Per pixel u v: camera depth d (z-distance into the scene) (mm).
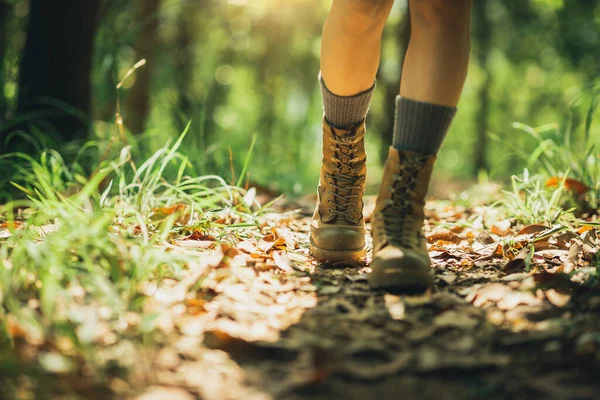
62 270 1643
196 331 1507
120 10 6090
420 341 1507
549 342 1489
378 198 2016
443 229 2906
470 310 1699
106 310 1561
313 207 3951
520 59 11977
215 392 1264
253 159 5754
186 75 9391
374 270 1893
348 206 2234
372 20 1964
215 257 1979
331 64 2053
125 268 1720
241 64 11578
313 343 1477
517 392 1284
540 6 10188
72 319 1474
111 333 1460
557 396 1267
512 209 2906
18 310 1434
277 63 11344
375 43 2049
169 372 1335
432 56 1917
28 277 1705
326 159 2238
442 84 1917
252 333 1521
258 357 1443
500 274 2064
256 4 9781
